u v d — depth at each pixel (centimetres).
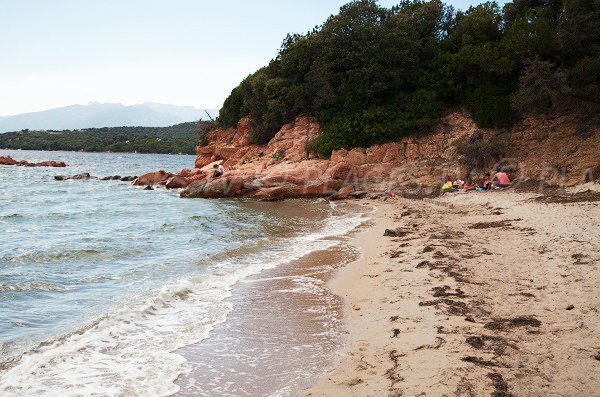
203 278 1048
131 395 521
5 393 524
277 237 1616
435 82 3603
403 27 3841
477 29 3672
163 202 2856
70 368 593
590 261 902
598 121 2684
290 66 4075
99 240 1579
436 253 1126
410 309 753
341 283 998
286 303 866
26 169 6469
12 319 793
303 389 522
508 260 1016
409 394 475
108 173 6178
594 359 506
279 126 4188
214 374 574
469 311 708
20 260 1263
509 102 3139
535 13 3444
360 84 3706
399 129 3384
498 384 473
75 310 841
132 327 745
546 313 662
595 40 2938
